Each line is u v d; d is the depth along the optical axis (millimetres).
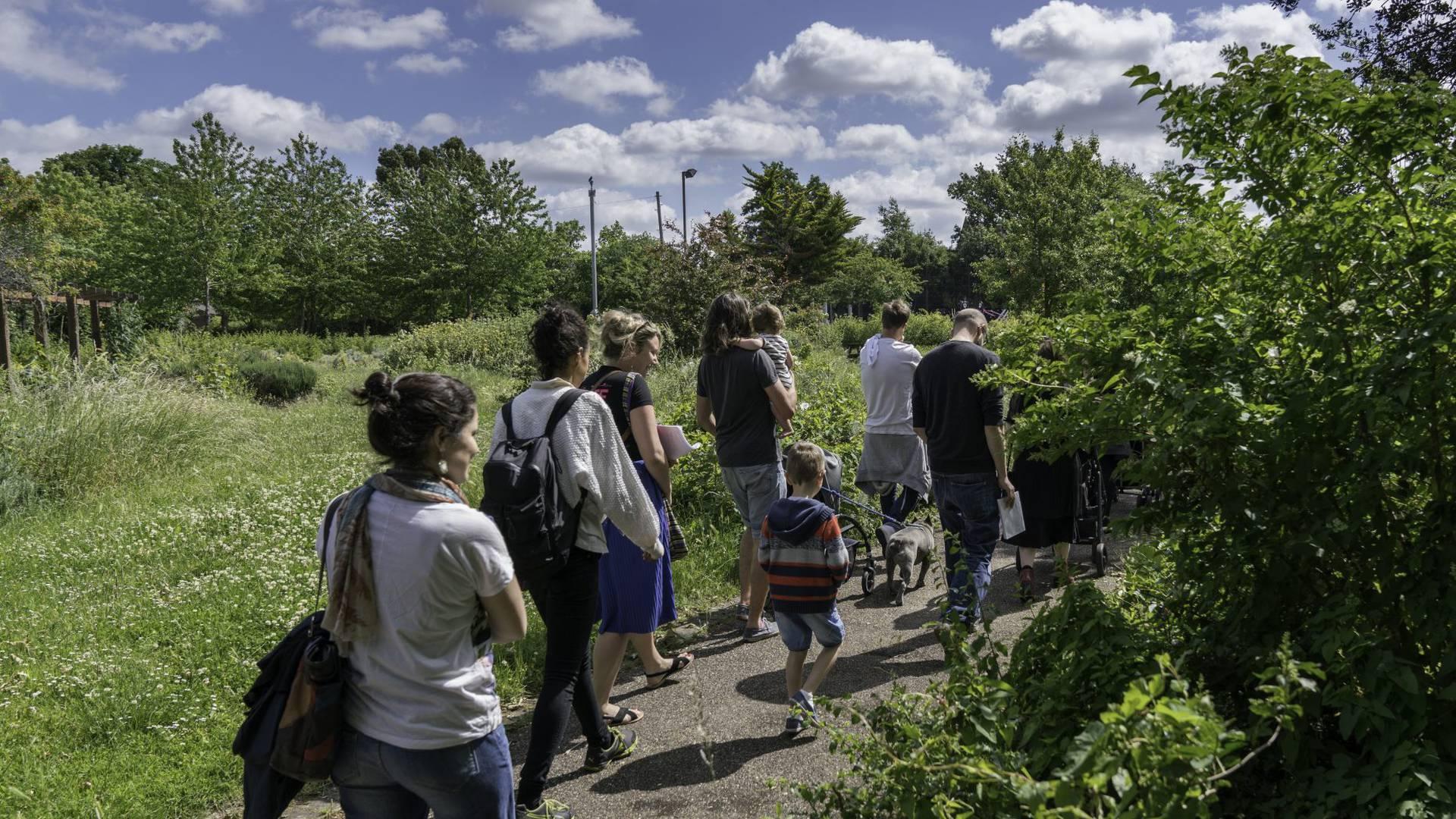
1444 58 13102
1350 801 2211
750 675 4922
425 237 50531
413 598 2225
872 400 6645
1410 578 2443
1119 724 1936
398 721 2244
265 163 52281
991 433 4941
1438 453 2449
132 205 45188
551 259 55875
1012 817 2146
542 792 3600
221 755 4051
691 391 12156
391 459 2320
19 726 4238
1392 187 2471
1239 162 2709
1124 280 3301
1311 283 2660
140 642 5250
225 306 48500
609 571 4242
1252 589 2699
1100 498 6070
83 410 10758
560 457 3363
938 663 4918
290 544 7254
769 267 28578
